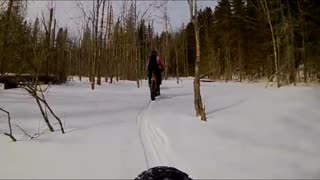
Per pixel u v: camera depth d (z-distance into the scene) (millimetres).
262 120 9688
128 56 33531
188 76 50594
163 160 6305
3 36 9781
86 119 9570
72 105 12055
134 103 13477
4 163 5848
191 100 14391
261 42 34719
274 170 5930
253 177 5562
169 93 17812
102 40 25391
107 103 13039
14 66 9922
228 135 7969
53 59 22953
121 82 28984
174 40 45375
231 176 5574
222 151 6809
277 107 11977
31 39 9812
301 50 26422
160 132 8211
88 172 5508
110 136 7680
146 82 30578
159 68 15242
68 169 5617
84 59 42375
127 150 6684
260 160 6402
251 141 7594
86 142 7133
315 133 8516
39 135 7613
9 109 10641
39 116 9719
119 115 10469
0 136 7457
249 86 24234
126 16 30625
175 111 11180
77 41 45719
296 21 26172
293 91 16859
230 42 41531
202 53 45156
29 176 5316
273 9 26531
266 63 35812
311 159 6574
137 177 5172
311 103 12578
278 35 25203
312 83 24969
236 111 11188
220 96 15859
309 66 26797
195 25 9844
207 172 5715
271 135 8195
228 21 41250
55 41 23266
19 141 7109
